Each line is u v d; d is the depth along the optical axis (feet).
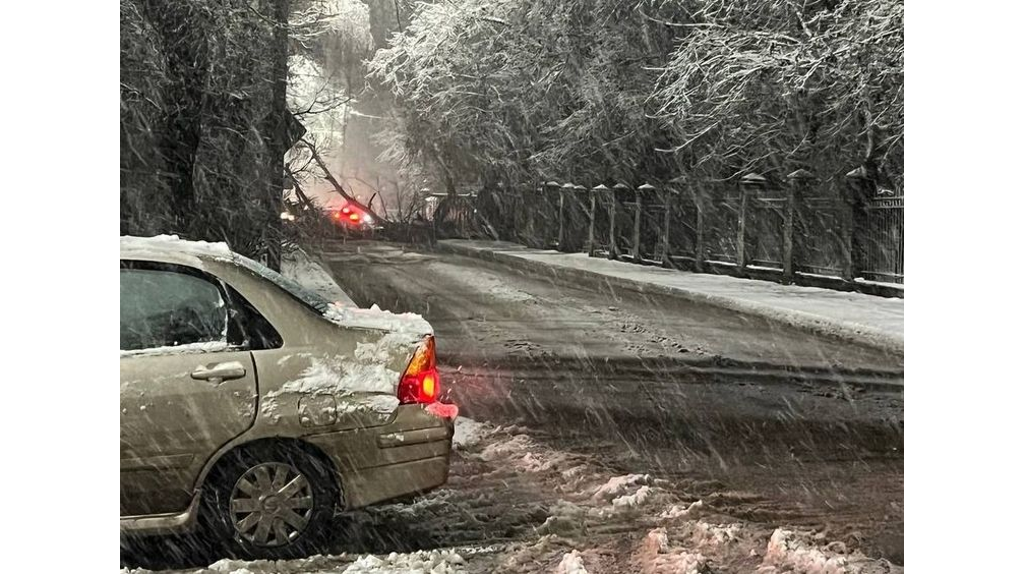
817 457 26.96
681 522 21.04
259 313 18.80
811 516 21.80
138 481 17.92
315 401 18.42
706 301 65.26
